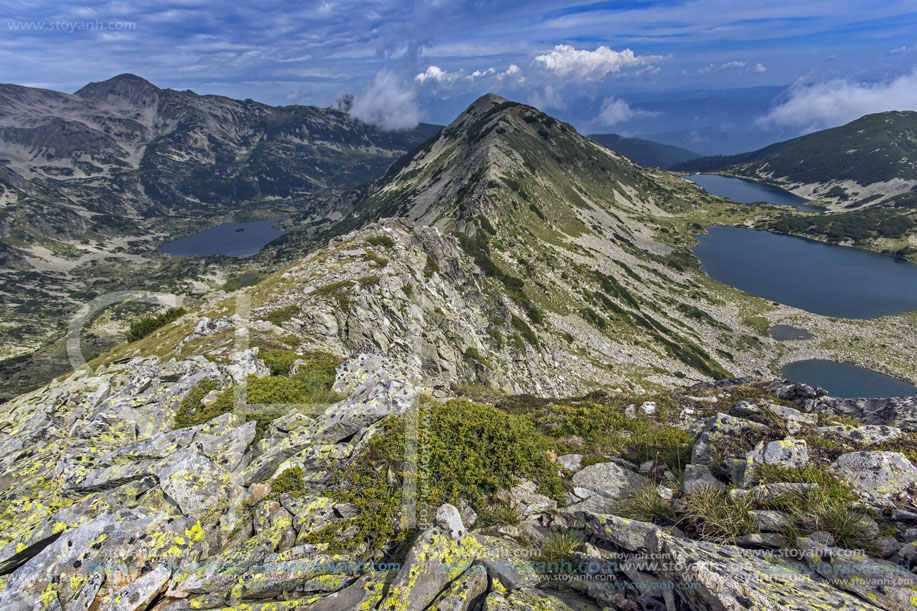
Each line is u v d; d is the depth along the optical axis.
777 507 6.86
